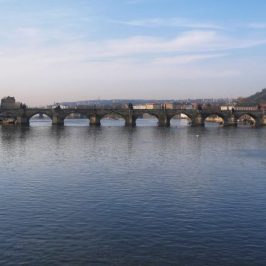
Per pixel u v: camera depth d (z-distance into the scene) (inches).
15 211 2642.7
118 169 4224.9
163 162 4768.7
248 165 4539.9
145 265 1881.2
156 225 2373.3
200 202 2861.7
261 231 2283.5
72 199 2938.0
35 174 3922.2
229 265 1883.6
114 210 2662.4
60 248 2053.4
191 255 1979.6
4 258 1941.4
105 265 1878.7
